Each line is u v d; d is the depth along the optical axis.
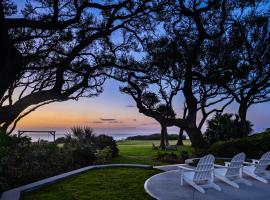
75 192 8.59
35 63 16.92
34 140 14.98
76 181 10.30
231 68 22.14
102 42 17.34
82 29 15.52
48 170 12.34
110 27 13.67
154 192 8.27
